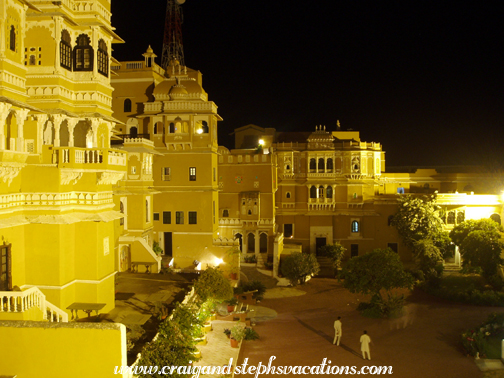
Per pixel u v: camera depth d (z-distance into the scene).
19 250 20.53
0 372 15.06
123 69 45.19
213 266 41.88
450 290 37.09
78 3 23.50
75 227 22.30
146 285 28.75
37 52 22.31
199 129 42.72
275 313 31.73
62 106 22.53
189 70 48.69
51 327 14.98
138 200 35.75
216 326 26.02
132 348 17.66
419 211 50.69
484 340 23.53
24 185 20.84
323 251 52.38
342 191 58.22
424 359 22.38
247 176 49.59
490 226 45.53
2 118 18.25
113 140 39.03
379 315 30.14
